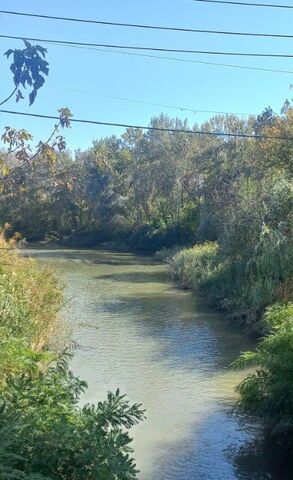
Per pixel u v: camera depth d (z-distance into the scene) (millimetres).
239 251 21969
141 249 53531
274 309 13141
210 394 11172
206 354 14242
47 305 13125
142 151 64562
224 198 34312
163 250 45531
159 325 17844
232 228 22781
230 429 9430
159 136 62906
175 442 8930
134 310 20578
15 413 5312
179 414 10102
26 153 5496
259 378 9375
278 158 25328
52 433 5250
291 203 20422
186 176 56531
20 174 5598
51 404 6184
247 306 18219
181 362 13508
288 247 18359
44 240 64375
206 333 16672
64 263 40062
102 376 12273
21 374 6938
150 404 10594
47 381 6840
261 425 9555
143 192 60188
